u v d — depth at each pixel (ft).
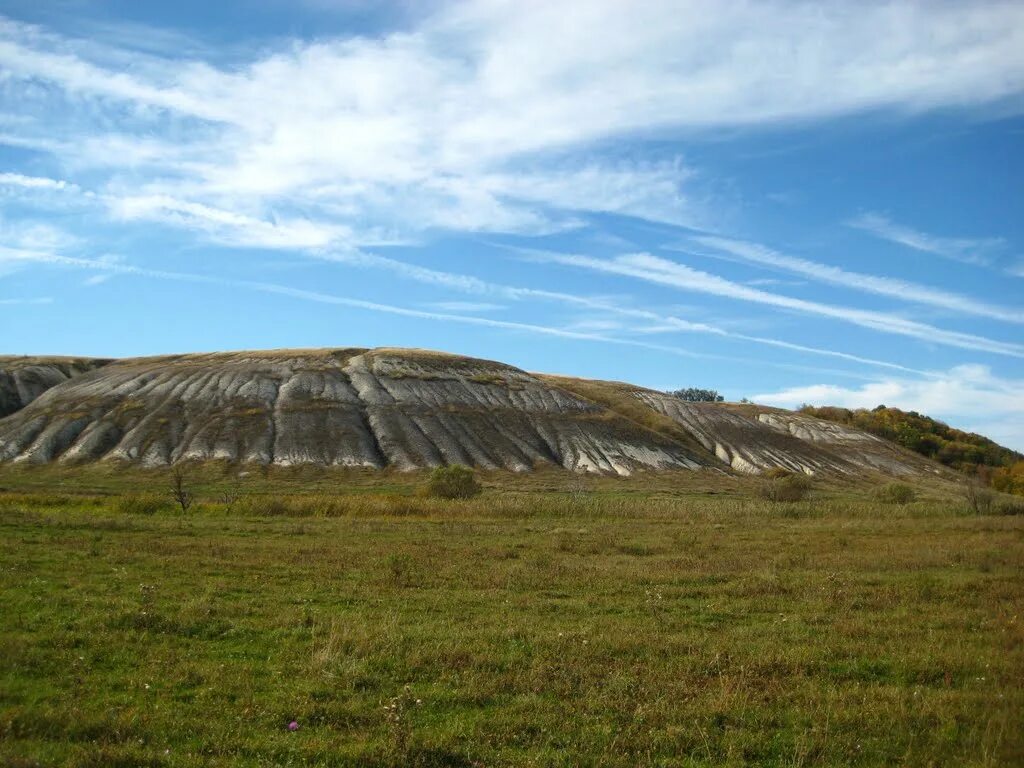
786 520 150.10
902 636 52.70
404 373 428.97
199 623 50.70
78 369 431.84
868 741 34.30
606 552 95.66
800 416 527.40
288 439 338.54
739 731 34.88
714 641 49.96
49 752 30.12
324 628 50.37
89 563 72.54
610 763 31.32
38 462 304.09
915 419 577.43
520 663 44.04
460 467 206.59
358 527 118.32
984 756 32.04
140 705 36.01
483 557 86.99
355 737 33.19
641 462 371.35
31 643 44.57
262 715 35.06
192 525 113.70
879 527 133.69
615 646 47.88
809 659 45.93
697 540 109.09
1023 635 52.44
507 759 31.53
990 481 377.50
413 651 45.29
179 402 365.40
